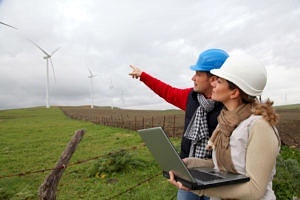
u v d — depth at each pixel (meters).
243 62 1.42
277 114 1.28
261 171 1.21
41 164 8.55
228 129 1.41
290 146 8.89
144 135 1.57
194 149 2.15
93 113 58.66
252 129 1.29
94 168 6.72
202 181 1.25
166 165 1.49
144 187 5.39
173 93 2.55
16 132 20.45
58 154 10.38
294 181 3.79
